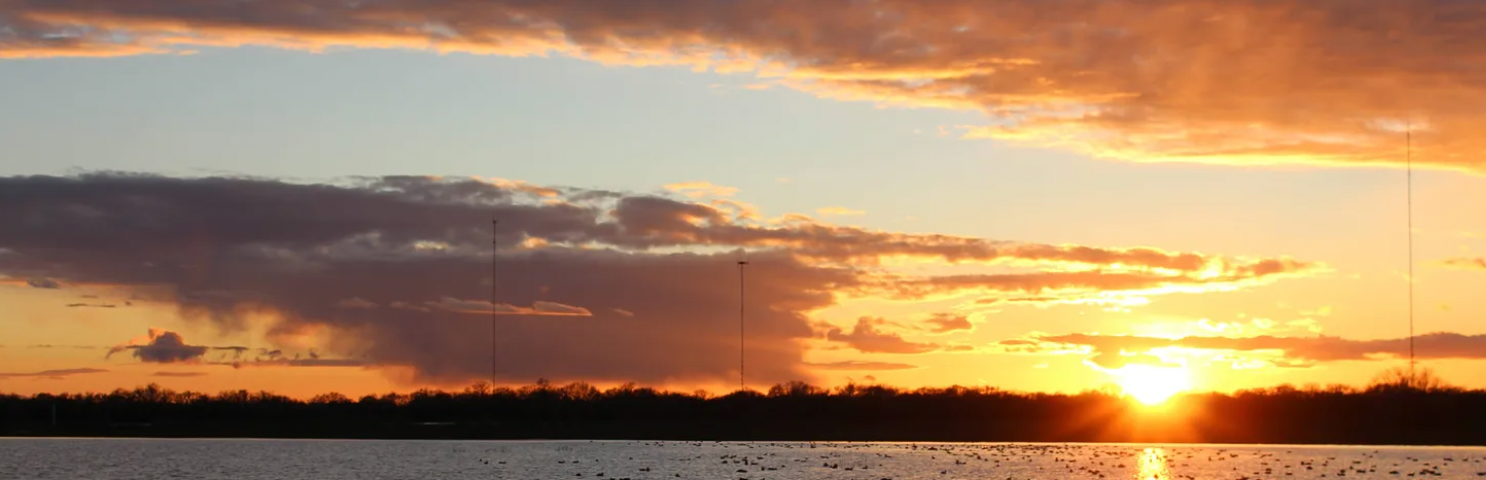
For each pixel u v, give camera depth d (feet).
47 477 515.09
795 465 539.29
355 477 499.10
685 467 527.40
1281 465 546.26
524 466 544.21
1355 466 534.78
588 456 627.05
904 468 519.19
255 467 567.18
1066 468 524.52
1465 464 550.36
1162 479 468.75
